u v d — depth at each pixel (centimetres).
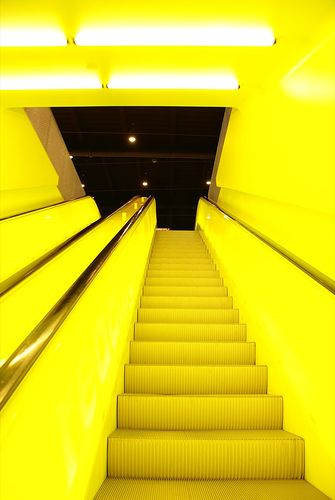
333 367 204
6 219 392
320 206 239
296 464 230
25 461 116
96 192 1797
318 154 240
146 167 1462
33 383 123
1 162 447
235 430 256
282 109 308
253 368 307
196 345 339
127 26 267
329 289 205
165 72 329
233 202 643
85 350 185
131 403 265
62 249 357
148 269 581
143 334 371
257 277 348
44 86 361
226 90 361
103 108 948
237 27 261
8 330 278
